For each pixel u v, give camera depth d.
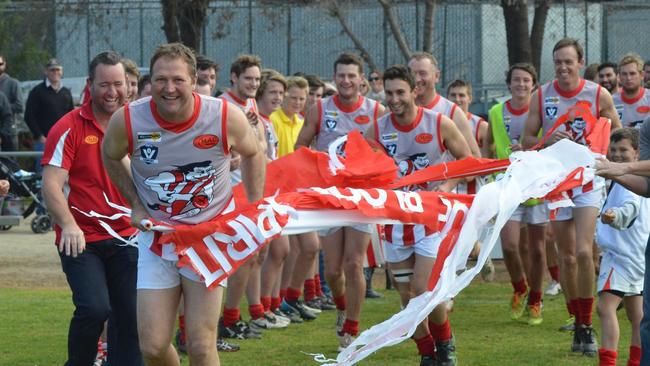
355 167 7.83
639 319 8.17
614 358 8.13
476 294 13.34
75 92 24.33
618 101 12.85
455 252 6.57
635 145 8.21
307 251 11.42
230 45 23.98
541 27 23.00
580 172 6.67
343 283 10.02
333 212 6.63
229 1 22.72
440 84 23.48
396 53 23.05
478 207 6.63
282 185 7.89
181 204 6.20
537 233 11.02
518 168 6.76
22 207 20.00
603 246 8.15
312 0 21.33
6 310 11.70
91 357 7.11
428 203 6.94
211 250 6.11
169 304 6.20
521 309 11.30
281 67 23.73
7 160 16.20
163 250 6.12
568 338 10.21
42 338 10.02
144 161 6.06
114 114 6.06
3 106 17.36
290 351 9.55
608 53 23.56
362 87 14.93
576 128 10.75
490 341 10.05
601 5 23.64
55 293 13.15
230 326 10.16
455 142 8.86
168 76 5.77
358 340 6.18
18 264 15.69
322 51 23.44
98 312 6.92
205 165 6.12
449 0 22.52
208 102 6.04
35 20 25.27
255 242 6.23
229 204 6.41
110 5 23.08
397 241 8.45
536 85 13.18
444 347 8.51
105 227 6.90
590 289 9.43
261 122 10.62
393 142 8.94
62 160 7.12
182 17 21.98
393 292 13.80
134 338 7.19
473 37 23.55
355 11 23.14
